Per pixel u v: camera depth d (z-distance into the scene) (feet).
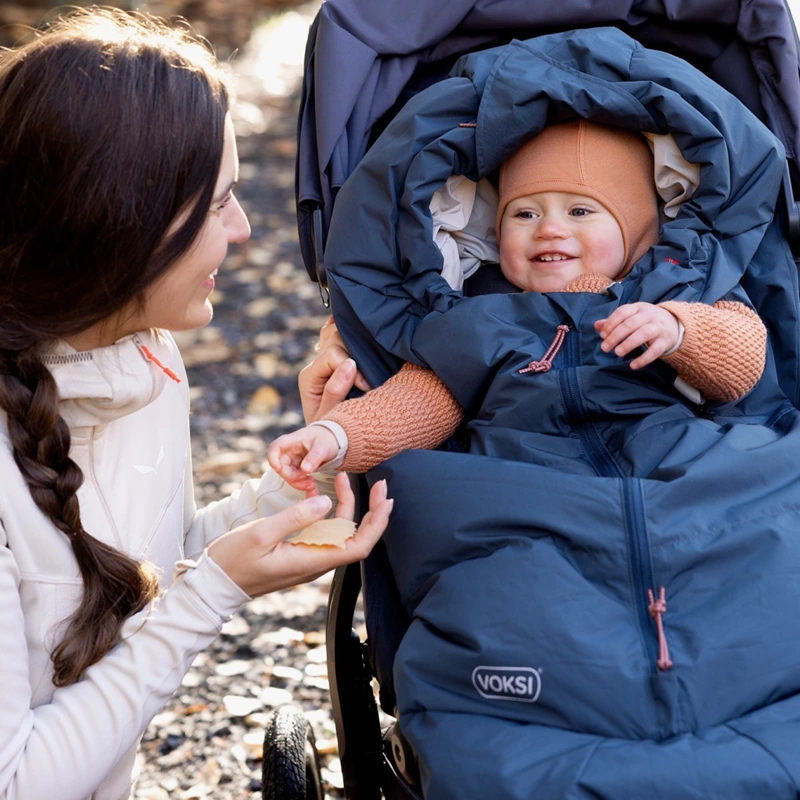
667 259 5.86
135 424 5.43
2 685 4.52
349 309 6.20
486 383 5.80
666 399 5.62
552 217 6.36
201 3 30.30
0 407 4.71
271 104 23.77
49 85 4.34
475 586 4.83
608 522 4.84
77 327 4.65
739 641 4.52
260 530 4.75
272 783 5.84
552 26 6.77
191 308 5.01
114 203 4.35
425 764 4.51
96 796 5.33
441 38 6.78
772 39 6.31
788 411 5.77
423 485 5.26
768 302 6.08
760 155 5.98
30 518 4.75
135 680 4.73
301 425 12.80
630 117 6.04
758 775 4.10
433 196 6.55
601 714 4.43
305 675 8.87
